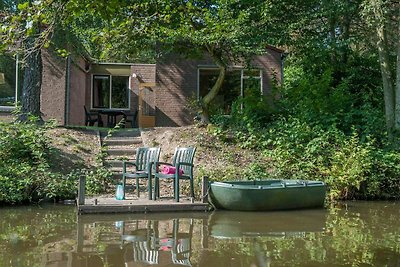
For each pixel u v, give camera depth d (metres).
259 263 4.61
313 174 10.81
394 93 14.16
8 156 9.93
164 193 9.50
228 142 12.45
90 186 9.62
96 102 20.12
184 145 12.08
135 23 6.68
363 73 15.95
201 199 8.58
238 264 4.56
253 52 13.68
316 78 14.15
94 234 5.93
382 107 14.69
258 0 13.47
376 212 8.46
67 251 4.98
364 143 11.43
